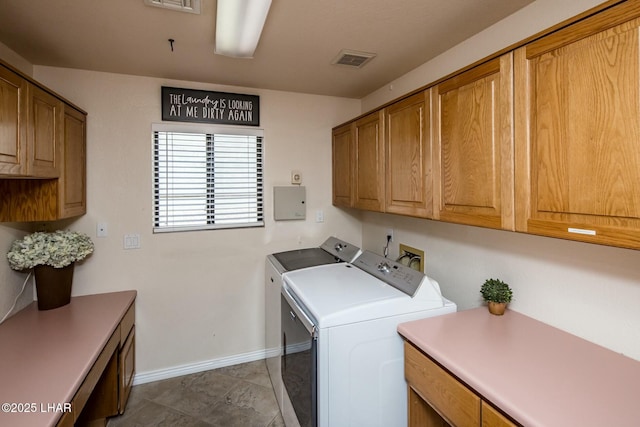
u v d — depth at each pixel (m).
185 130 2.51
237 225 2.70
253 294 2.77
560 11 1.38
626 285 1.23
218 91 2.59
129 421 2.06
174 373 2.56
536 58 1.13
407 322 1.54
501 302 1.61
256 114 2.70
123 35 1.76
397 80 2.48
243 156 2.71
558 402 0.97
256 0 1.33
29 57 2.04
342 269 2.13
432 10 1.54
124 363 2.10
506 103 1.23
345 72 2.35
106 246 2.35
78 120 2.12
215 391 2.38
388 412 1.55
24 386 1.22
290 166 2.85
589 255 1.34
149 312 2.48
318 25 1.68
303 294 1.67
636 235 0.88
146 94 2.40
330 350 1.42
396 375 1.55
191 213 2.58
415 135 1.76
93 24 1.64
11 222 1.93
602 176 0.95
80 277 2.30
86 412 1.92
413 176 1.78
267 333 2.61
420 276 1.68
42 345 1.56
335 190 2.88
